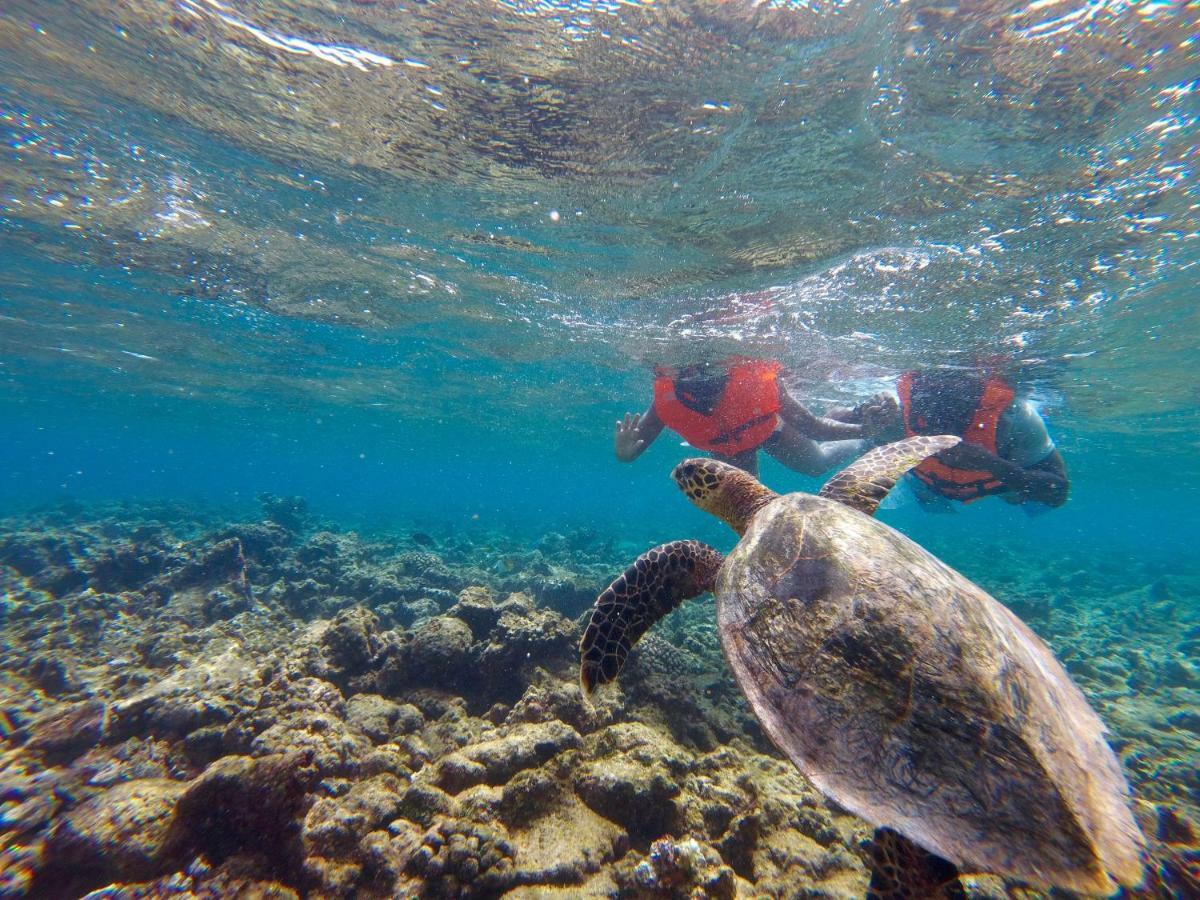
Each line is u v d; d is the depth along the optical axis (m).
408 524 6.18
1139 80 1.12
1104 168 1.34
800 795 1.02
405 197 1.73
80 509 4.50
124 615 1.81
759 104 1.22
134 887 0.72
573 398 4.93
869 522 0.81
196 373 4.88
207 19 1.19
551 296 2.40
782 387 1.96
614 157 1.41
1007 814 0.54
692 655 1.61
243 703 1.10
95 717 1.07
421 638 1.31
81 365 4.73
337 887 0.78
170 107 1.46
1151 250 1.67
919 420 1.92
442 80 1.26
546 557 3.53
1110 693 1.74
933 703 0.62
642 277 2.05
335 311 3.04
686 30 1.09
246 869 0.76
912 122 1.24
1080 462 6.33
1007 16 1.03
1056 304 2.04
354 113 1.40
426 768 0.99
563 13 1.08
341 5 1.12
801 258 1.79
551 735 1.00
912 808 0.56
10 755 1.02
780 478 12.09
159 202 1.93
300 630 1.84
